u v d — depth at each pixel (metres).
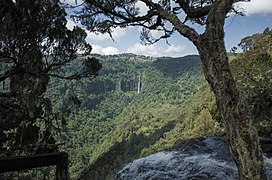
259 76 7.61
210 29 2.72
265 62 8.57
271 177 3.41
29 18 5.98
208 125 15.97
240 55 12.69
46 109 7.92
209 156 4.39
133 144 26.48
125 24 4.83
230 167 3.87
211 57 2.64
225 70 2.55
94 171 20.12
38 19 6.19
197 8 4.03
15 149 7.42
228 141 2.43
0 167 2.07
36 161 2.22
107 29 5.02
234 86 2.50
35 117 7.78
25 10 5.93
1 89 6.96
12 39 5.65
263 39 12.03
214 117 11.63
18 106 6.93
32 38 6.18
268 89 7.20
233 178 3.51
